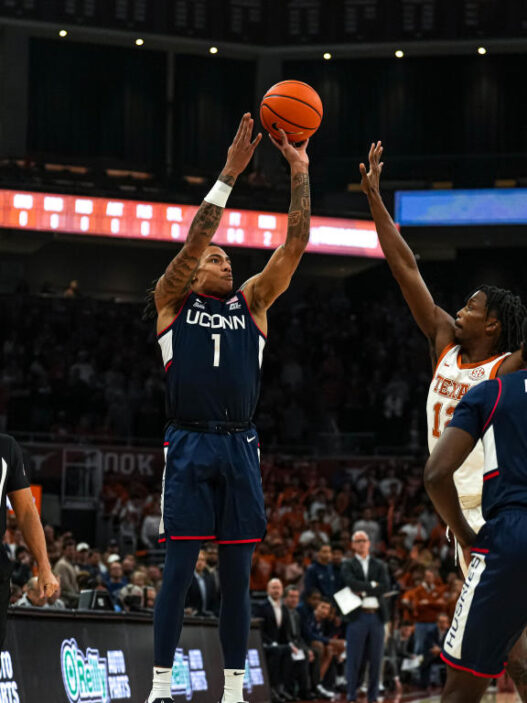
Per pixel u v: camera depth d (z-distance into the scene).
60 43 27.36
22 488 4.61
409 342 27.36
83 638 7.14
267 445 24.19
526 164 26.33
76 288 26.69
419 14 26.36
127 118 27.75
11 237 23.28
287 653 12.31
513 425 3.69
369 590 11.80
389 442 25.09
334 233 24.28
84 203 22.62
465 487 4.68
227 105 28.48
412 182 26.59
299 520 18.62
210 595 12.28
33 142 27.09
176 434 4.57
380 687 13.43
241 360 4.63
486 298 4.79
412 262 5.13
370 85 28.23
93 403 24.05
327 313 27.86
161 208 23.14
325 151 28.22
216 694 9.45
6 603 4.31
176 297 4.68
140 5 25.88
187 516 4.43
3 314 25.38
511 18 26.06
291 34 26.72
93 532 20.58
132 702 7.70
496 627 3.57
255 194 24.77
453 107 27.97
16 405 23.30
